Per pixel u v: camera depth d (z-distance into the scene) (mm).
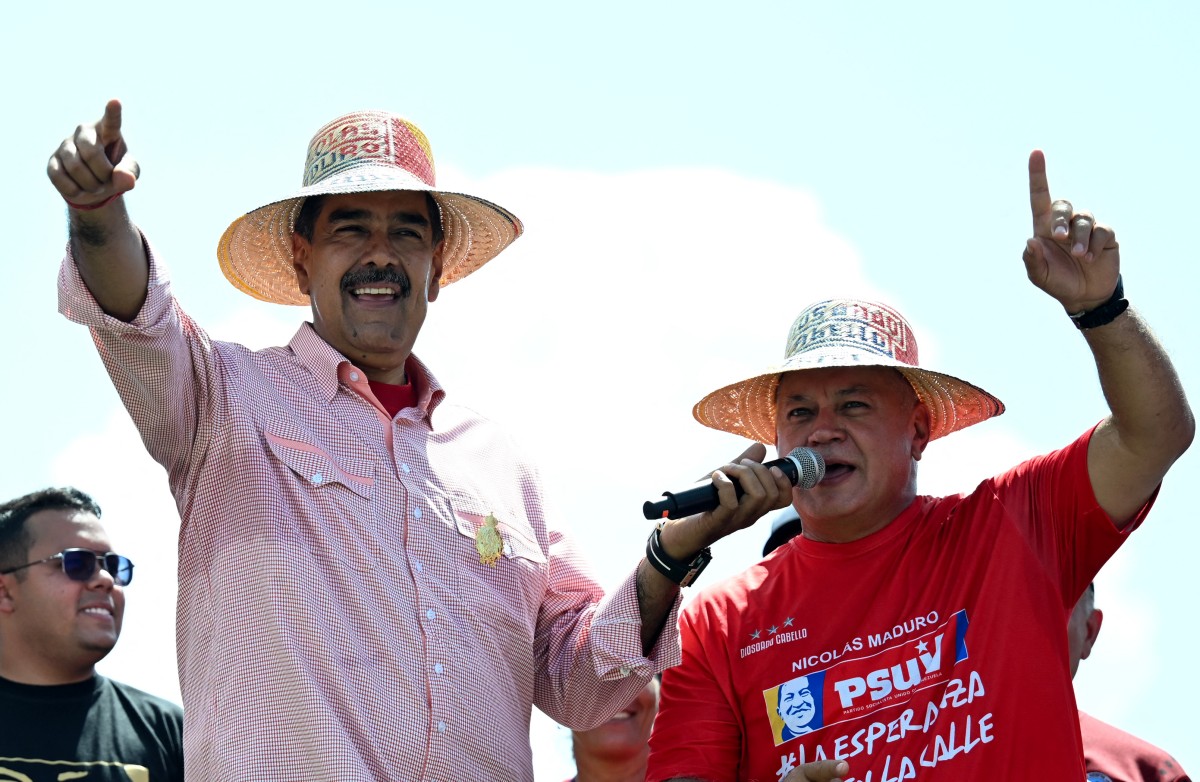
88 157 4148
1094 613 7012
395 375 5363
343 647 4652
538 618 5336
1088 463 5027
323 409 5027
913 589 5082
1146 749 6469
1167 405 4844
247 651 4625
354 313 5180
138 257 4430
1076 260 4801
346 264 5195
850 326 5398
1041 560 5035
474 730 4770
